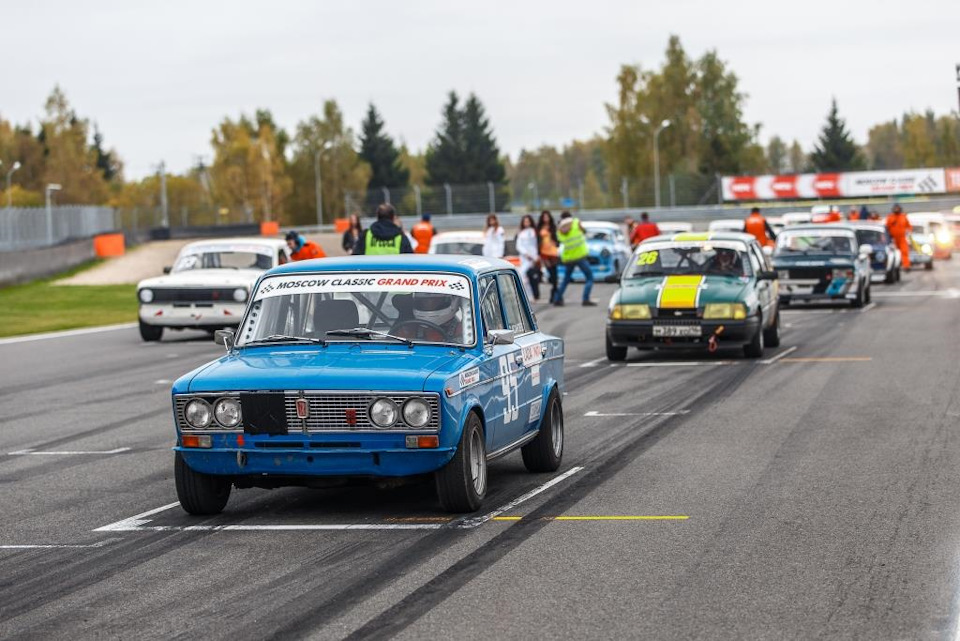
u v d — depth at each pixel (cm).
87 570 2900
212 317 8812
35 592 2717
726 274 7250
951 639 2228
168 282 8862
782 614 2395
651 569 2752
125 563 2956
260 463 3238
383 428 3170
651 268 7394
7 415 5719
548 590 2597
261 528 3281
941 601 2464
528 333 3984
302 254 8431
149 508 3609
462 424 3262
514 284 3994
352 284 3609
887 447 4278
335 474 3219
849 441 4416
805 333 8556
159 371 7325
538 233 11762
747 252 7394
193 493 3397
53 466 4388
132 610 2544
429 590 2617
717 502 3459
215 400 3247
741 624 2338
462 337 3481
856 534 3050
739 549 2919
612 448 4403
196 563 2925
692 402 5503
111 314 11994
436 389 3170
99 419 5519
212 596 2627
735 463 4050
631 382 6244
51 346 9006
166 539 3195
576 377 6506
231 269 9131
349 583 2694
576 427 4906
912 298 11594
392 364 3294
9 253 15888
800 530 3103
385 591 2620
